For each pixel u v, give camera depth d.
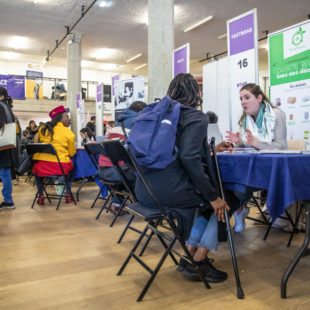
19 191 5.52
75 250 2.43
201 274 1.74
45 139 4.08
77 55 12.15
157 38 5.50
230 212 1.92
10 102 3.94
